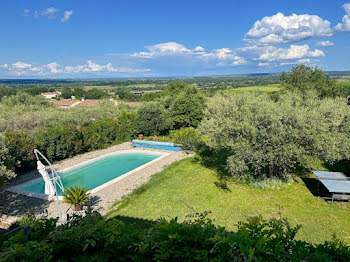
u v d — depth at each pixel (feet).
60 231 9.64
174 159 62.34
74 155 67.87
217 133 44.04
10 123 70.74
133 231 10.75
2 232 25.75
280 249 8.43
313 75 128.67
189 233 9.58
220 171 49.65
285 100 43.80
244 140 36.83
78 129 69.51
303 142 35.32
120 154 71.26
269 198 36.50
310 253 9.02
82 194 34.81
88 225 10.37
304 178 43.96
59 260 9.07
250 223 10.46
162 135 97.19
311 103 43.91
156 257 8.63
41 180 49.19
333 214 31.22
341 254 9.17
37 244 8.70
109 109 103.19
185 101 107.24
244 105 45.21
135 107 127.44
